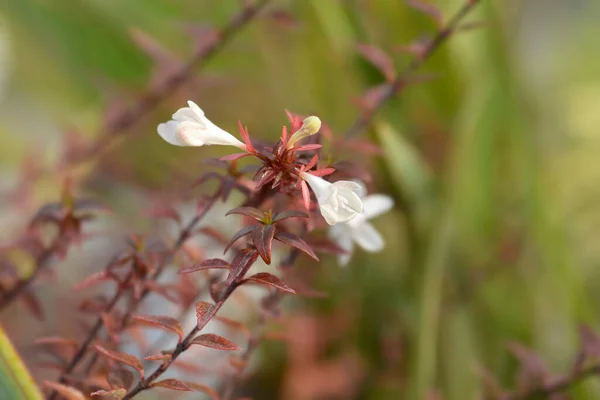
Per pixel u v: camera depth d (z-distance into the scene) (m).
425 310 0.56
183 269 0.38
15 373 0.38
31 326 0.53
